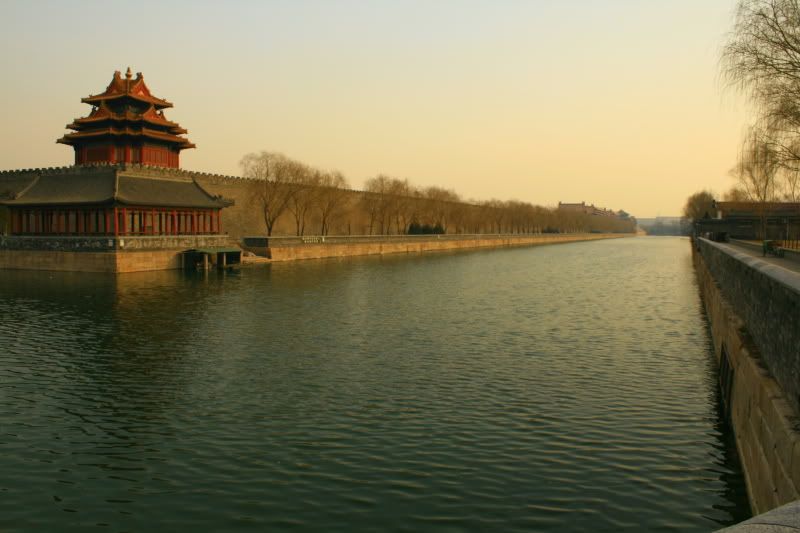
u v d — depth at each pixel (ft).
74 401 74.54
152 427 66.18
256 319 129.70
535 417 68.64
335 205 370.32
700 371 87.92
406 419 68.08
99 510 49.08
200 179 307.78
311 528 46.19
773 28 87.81
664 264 325.01
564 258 381.60
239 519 47.55
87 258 227.20
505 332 116.37
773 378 48.78
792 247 204.23
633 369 88.89
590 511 48.29
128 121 299.79
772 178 102.58
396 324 124.77
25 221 255.91
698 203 604.49
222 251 260.01
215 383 81.82
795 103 89.56
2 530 46.11
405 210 456.04
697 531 45.52
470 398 75.36
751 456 49.67
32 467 56.75
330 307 147.74
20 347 102.01
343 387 79.92
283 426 66.18
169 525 46.85
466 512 48.24
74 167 262.67
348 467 56.24
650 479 53.57
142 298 159.94
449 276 238.07
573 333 115.55
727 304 88.33
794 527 16.62
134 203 233.55
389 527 46.19
